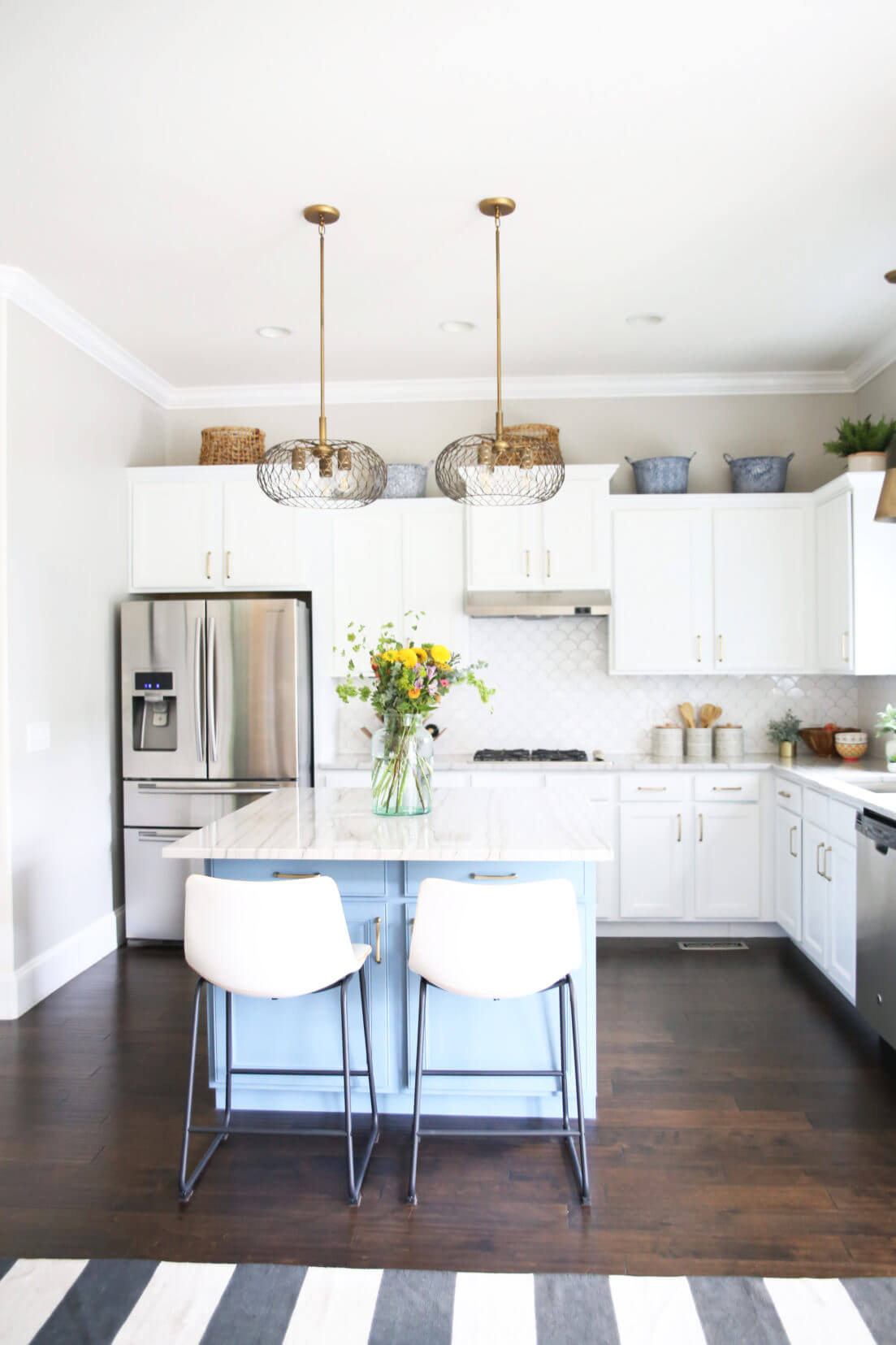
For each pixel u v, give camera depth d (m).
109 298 3.75
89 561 4.20
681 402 4.93
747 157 2.73
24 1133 2.61
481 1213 2.20
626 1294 1.91
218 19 2.10
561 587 4.64
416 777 2.87
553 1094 2.62
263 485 3.26
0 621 3.47
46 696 3.79
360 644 4.78
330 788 3.58
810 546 4.60
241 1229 2.15
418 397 4.97
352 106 2.44
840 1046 3.17
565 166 2.76
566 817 2.81
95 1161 2.45
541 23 2.13
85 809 4.14
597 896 4.45
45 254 3.34
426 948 2.24
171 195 2.91
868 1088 2.84
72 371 4.04
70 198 2.92
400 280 3.59
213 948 2.25
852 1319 1.83
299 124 2.53
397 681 2.83
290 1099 2.75
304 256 3.37
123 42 2.18
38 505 3.74
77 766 4.07
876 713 4.58
